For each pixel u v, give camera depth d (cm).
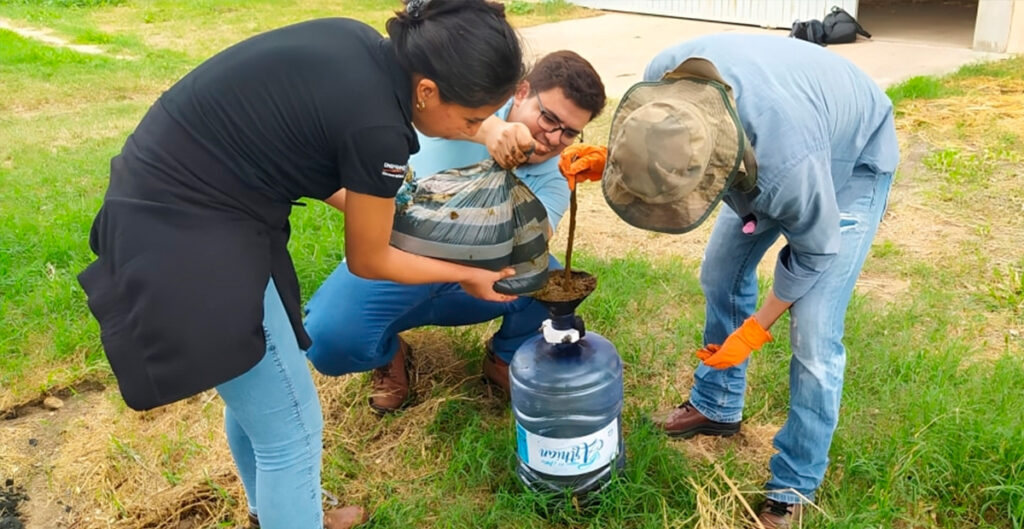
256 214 195
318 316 292
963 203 493
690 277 412
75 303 393
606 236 477
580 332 253
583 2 1246
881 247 443
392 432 314
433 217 231
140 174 189
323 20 198
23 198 526
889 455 279
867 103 228
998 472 273
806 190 201
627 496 264
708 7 1103
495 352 326
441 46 179
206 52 1026
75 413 335
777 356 349
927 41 913
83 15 1300
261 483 220
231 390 206
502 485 280
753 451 300
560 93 262
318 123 185
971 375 326
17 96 793
